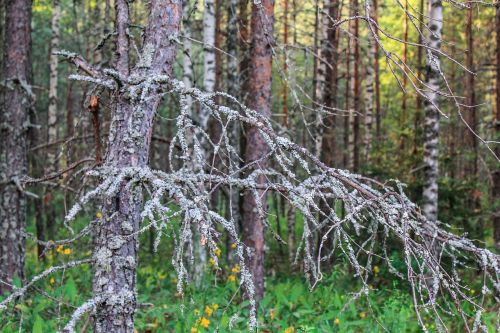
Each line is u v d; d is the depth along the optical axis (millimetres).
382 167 12469
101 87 3352
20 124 7375
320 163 3012
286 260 13547
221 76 15305
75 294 7473
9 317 6344
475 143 13797
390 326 7195
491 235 13969
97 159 3541
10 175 7289
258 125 2957
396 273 3055
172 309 7383
